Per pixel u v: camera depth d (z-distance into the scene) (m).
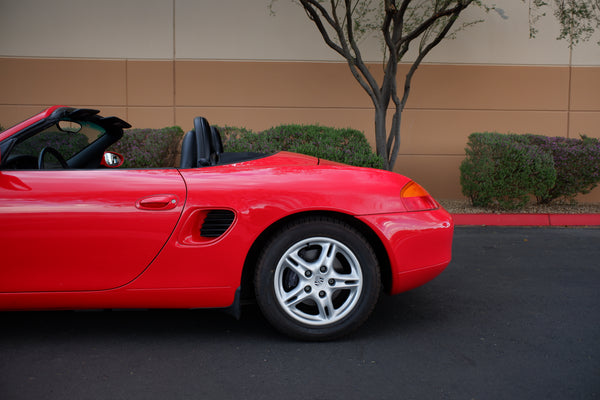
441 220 2.90
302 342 2.78
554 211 7.39
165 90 8.62
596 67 8.83
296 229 2.67
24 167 3.07
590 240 5.64
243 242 2.64
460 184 8.20
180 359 2.56
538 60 8.79
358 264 2.72
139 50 8.57
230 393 2.21
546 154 7.07
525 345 2.75
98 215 2.60
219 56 8.63
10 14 8.38
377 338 2.84
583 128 8.91
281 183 2.73
